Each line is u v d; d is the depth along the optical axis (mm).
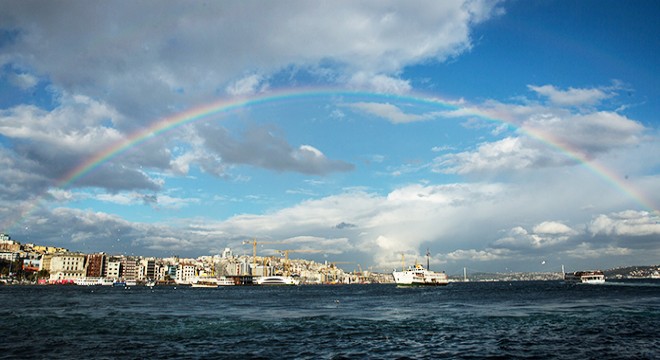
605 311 106438
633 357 53406
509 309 118250
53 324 84562
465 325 83000
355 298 196500
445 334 71562
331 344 62344
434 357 53719
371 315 103938
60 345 61000
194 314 107375
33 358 52500
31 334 71188
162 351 56781
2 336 69000
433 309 122000
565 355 54750
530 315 100000
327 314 107250
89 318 95812
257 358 52812
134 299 182750
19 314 104625
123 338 67250
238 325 83438
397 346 60906
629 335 68750
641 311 105250
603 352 56281
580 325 80938
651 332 71438
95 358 52438
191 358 52625
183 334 71500
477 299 173875
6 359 52031
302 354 55281
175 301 168500
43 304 143125
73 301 162750
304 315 104500
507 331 74688
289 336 69625
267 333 72812
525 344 62062
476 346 60781
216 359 52156
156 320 92062
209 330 76312
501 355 54906
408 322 88438
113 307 131000
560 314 101062
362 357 53656
